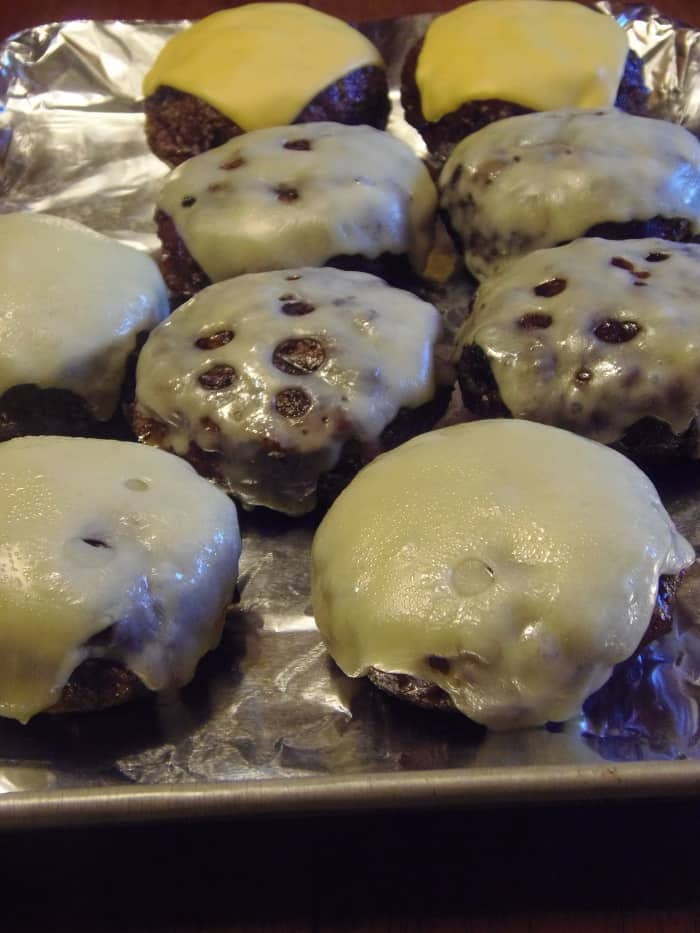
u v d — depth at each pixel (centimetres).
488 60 31
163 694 20
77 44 37
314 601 21
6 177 35
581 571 18
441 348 25
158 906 18
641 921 18
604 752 19
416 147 35
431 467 20
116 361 26
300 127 30
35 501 20
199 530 20
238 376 23
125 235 32
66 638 19
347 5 41
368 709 20
